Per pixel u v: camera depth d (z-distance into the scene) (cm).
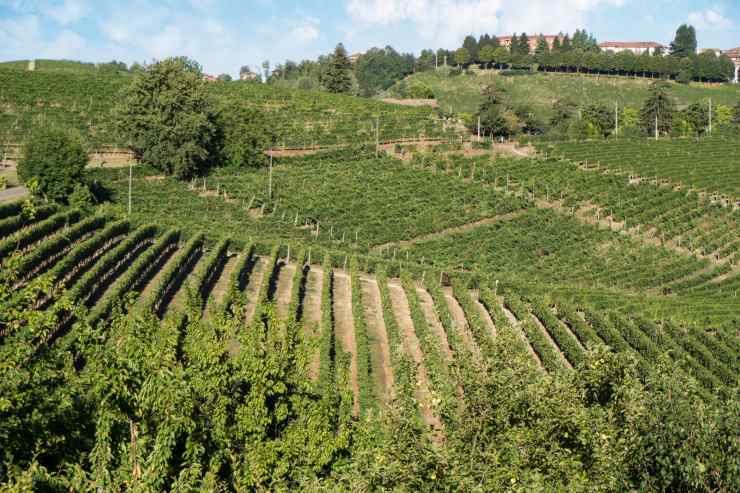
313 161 9906
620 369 1988
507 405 1750
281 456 2048
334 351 4447
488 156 10556
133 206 7575
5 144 8650
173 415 1684
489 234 7988
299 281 5622
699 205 9281
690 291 7012
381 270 6325
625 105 18638
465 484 1536
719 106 15800
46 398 1667
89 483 1540
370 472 1620
